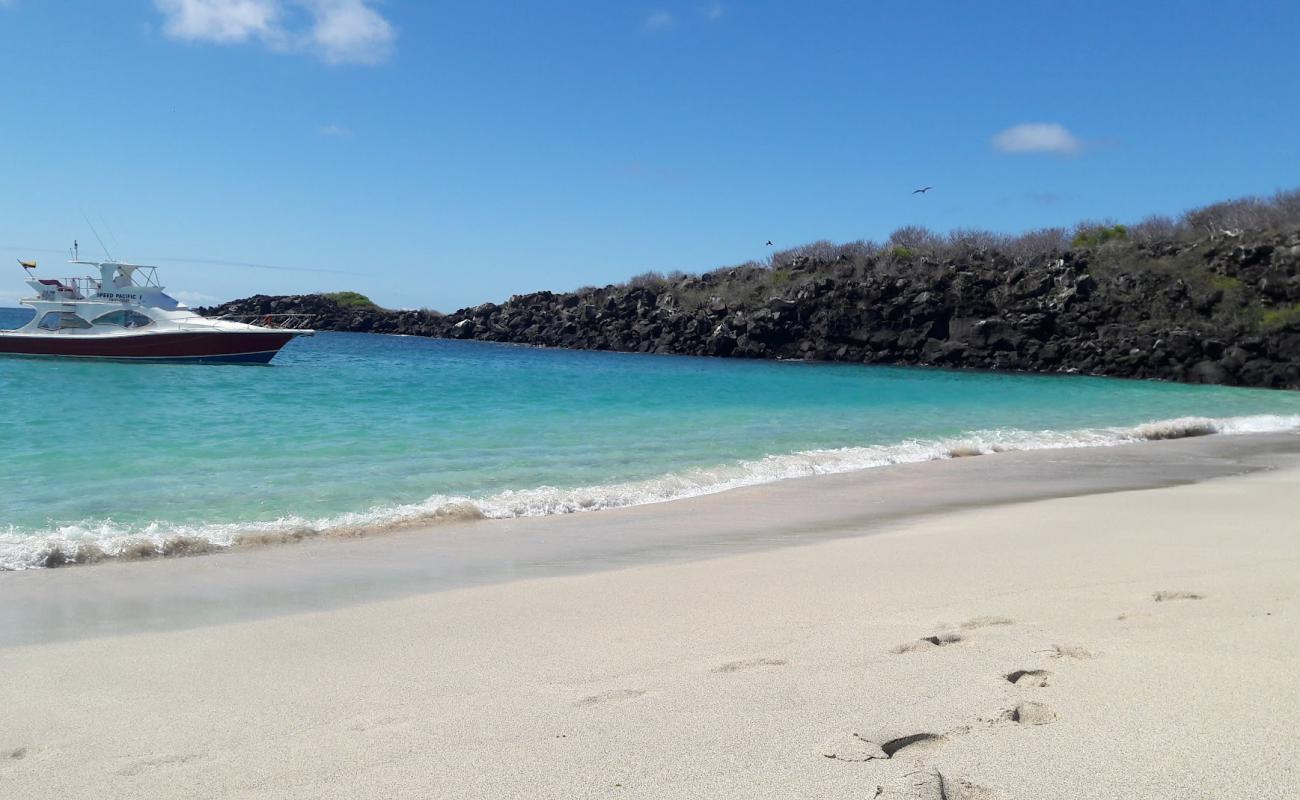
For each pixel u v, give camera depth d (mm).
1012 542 7832
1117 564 6758
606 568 7191
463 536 8539
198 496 10281
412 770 3195
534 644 4848
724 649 4660
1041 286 58688
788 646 4680
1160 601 5457
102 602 6062
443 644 4883
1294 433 19859
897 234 79750
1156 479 12750
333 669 4461
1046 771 3018
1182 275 55000
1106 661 4207
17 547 7383
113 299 35375
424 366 42688
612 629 5129
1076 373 54031
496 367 43094
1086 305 56094
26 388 24375
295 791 3051
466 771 3172
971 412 24562
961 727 3445
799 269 74125
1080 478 12797
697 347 70375
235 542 8023
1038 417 23359
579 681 4176
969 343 58875
